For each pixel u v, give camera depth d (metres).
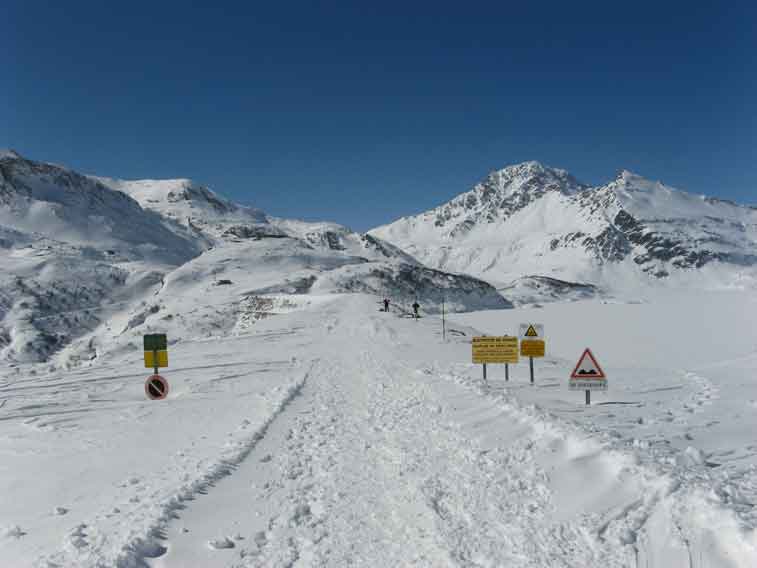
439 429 9.16
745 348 31.38
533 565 4.43
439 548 4.89
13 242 177.50
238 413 12.02
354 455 8.18
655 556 4.25
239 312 64.62
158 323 63.03
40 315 114.12
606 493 5.47
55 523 5.90
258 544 5.29
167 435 10.17
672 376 14.18
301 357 22.64
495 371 16.73
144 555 5.00
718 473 5.57
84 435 10.38
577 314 64.75
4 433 10.77
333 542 5.25
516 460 6.91
